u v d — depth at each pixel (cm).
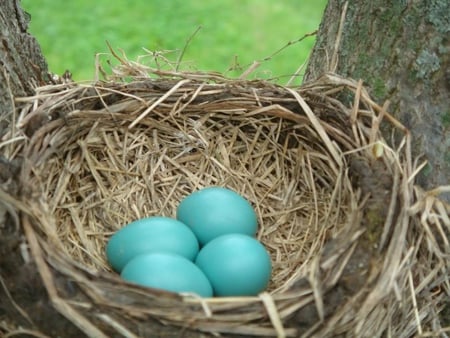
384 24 28
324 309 25
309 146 31
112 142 31
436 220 26
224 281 27
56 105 29
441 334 27
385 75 28
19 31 30
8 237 25
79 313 24
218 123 32
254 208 31
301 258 29
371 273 25
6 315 25
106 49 53
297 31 57
